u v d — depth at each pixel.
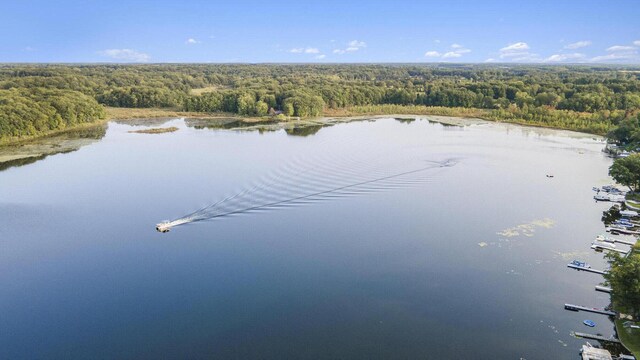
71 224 130.12
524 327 86.38
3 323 88.00
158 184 164.25
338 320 88.56
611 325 86.38
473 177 175.38
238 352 80.12
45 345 82.31
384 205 145.38
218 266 107.88
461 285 100.12
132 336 84.44
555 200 150.38
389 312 91.00
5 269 106.31
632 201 146.00
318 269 106.62
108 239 121.00
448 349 80.56
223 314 90.50
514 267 107.50
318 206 144.25
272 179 167.88
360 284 100.62
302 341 82.81
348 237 122.69
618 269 86.44
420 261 110.44
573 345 81.31
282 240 120.75
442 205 145.62
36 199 150.25
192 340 83.25
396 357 78.75
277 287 99.62
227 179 168.38
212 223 131.25
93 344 82.44
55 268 106.94
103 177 174.12
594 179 173.25
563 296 95.81
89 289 98.75
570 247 117.00
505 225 130.62
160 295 96.75
